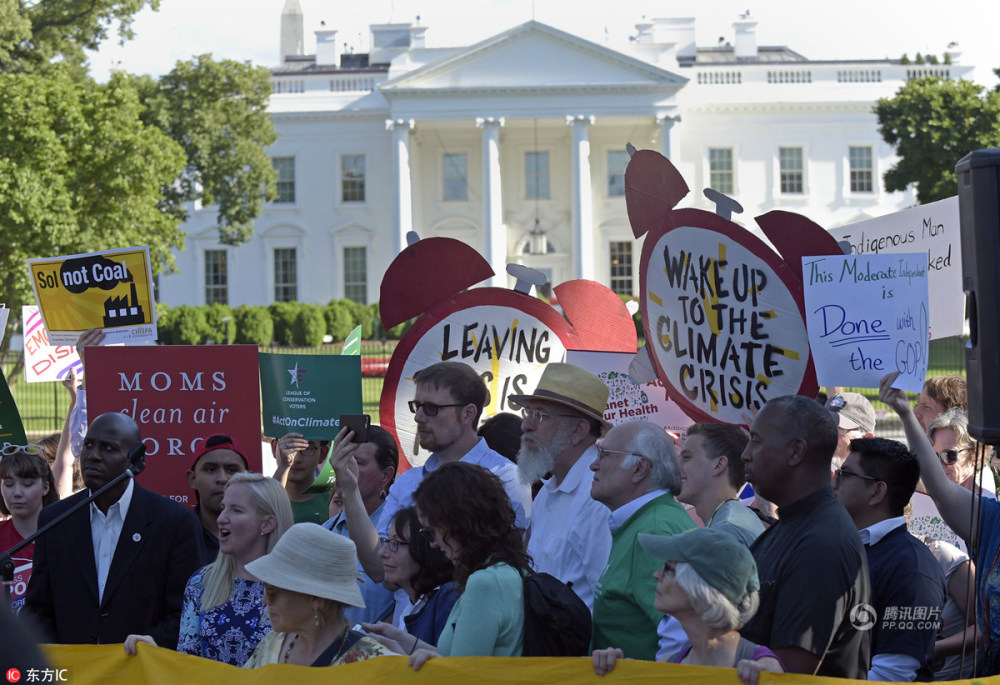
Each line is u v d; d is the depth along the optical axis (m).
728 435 4.77
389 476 5.98
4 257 29.11
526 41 51.91
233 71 42.66
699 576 3.50
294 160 57.50
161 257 34.16
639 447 4.34
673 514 4.25
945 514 4.61
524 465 5.01
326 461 7.00
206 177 43.06
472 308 6.49
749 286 5.64
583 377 4.98
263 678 3.91
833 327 5.12
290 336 49.97
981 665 4.36
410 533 4.52
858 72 56.62
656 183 5.77
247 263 57.81
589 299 6.70
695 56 64.56
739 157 56.50
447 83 52.00
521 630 3.94
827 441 3.94
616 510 4.39
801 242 5.58
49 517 5.29
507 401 6.48
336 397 6.19
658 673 3.64
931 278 6.27
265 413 6.36
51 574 5.24
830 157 56.56
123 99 30.45
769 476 3.96
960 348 25.08
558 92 51.91
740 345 5.65
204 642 4.57
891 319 5.05
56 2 37.59
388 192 57.09
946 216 6.19
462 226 56.88
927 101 39.59
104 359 6.47
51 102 29.39
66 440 7.72
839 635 3.78
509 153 56.91
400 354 6.47
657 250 5.78
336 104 56.88
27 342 8.52
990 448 6.18
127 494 5.29
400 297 6.48
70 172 29.38
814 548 3.76
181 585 5.25
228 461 5.88
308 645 3.96
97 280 7.38
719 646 3.61
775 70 56.44
